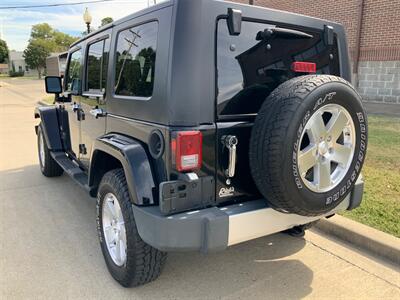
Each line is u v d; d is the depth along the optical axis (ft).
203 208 7.82
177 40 7.37
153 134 7.98
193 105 7.47
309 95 7.36
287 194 7.47
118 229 9.36
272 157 7.30
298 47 9.07
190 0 7.32
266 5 46.75
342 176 8.42
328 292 9.25
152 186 7.94
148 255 8.59
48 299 9.02
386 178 15.96
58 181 18.45
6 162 22.16
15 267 10.45
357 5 37.70
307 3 42.29
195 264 10.54
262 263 10.61
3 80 178.81
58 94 16.79
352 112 8.15
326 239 11.93
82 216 14.10
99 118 11.27
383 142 21.77
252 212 7.95
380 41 36.65
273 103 7.54
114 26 10.19
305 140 8.12
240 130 8.10
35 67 255.09
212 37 7.60
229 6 7.79
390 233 11.39
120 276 9.26
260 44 8.39
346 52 10.23
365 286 9.48
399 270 10.16
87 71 12.68
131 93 9.12
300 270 10.23
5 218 13.92
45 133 16.67
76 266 10.50
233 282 9.70
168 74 7.49
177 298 9.04
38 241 12.03
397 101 36.42
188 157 7.40
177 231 7.39
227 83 7.93
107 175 9.42
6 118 41.91
